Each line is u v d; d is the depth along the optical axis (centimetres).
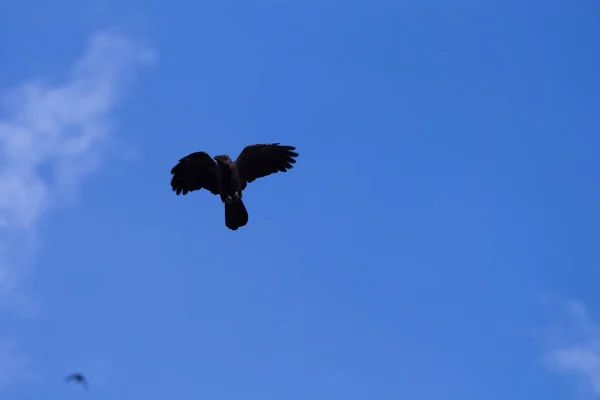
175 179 2541
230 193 2430
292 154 2556
